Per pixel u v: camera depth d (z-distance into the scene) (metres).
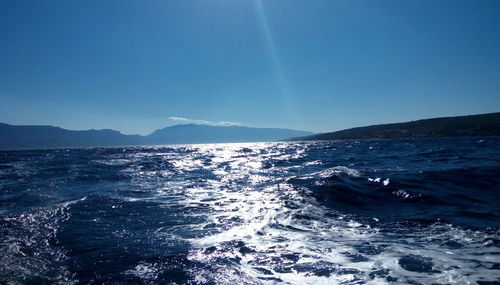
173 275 6.09
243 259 6.89
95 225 9.71
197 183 18.92
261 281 5.86
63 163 35.62
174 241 8.16
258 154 53.25
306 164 28.84
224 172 25.06
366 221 9.73
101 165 32.56
